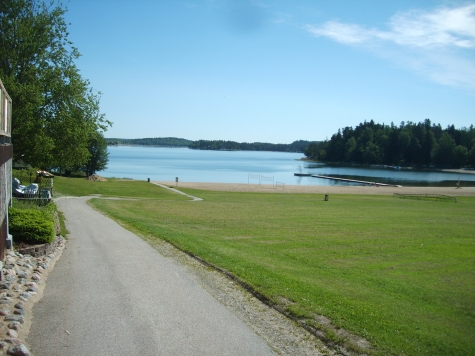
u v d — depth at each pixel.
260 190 54.34
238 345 5.48
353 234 17.80
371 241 16.08
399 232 18.70
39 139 22.36
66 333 5.59
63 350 5.09
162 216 22.20
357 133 171.38
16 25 22.59
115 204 27.14
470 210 31.02
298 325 6.26
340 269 11.19
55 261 9.59
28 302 6.60
